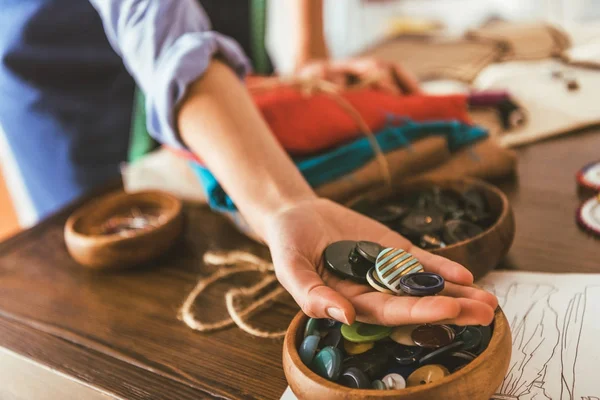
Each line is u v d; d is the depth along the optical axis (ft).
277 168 1.82
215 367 1.59
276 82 2.64
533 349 1.46
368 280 1.38
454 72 3.65
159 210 2.47
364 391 1.13
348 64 3.13
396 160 2.29
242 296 1.93
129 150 3.93
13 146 3.91
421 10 6.88
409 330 1.35
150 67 2.13
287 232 1.54
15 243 2.58
